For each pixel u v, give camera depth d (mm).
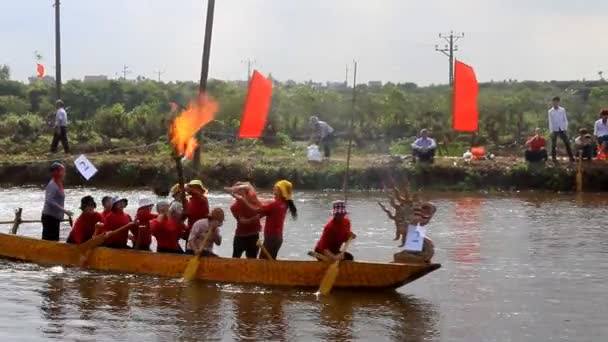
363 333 13414
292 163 36969
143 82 66062
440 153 42156
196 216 17812
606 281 17250
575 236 22828
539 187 34312
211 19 31359
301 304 15156
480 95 51281
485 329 13695
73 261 18203
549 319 14305
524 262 19250
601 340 13094
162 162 37406
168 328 13562
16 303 15070
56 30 52156
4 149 43094
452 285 16844
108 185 37156
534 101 53750
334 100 53000
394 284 15875
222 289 16219
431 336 13281
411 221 16203
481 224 25219
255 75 32656
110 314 14383
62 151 42281
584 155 35188
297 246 21609
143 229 18031
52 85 68375
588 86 67188
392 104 52094
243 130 33125
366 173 35375
